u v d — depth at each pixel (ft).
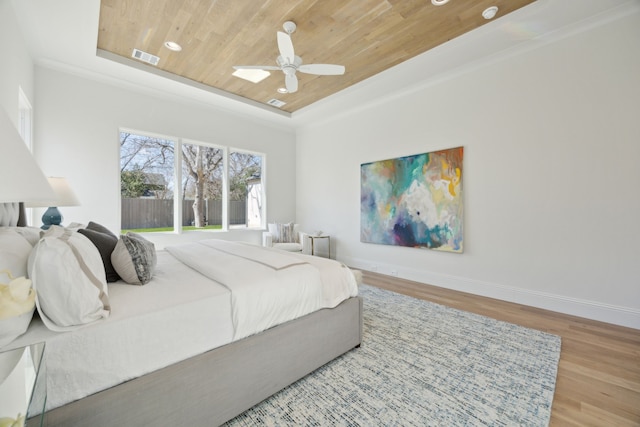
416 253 13.32
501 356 6.54
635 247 8.17
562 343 7.19
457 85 11.76
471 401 5.03
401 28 9.34
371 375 5.80
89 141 11.78
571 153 9.18
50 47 9.86
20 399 2.23
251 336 4.85
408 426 4.44
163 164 14.32
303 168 19.30
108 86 12.25
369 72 12.34
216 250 7.99
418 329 7.98
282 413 4.76
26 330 3.22
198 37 9.81
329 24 9.12
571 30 9.02
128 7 8.34
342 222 16.79
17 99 8.33
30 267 3.22
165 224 14.44
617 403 5.01
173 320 4.05
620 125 8.36
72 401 3.25
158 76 12.07
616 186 8.44
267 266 6.01
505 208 10.56
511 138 10.38
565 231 9.31
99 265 4.20
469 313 9.21
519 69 10.14
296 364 5.44
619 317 8.36
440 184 12.29
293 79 9.57
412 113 13.33
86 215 11.73
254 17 8.79
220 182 16.63
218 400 4.35
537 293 9.85
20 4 7.70
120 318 3.67
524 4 8.30
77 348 3.32
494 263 10.85
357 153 15.88
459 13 8.65
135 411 3.58
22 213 6.27
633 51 8.14
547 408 4.86
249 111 16.22
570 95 9.16
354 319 6.72
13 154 2.26
